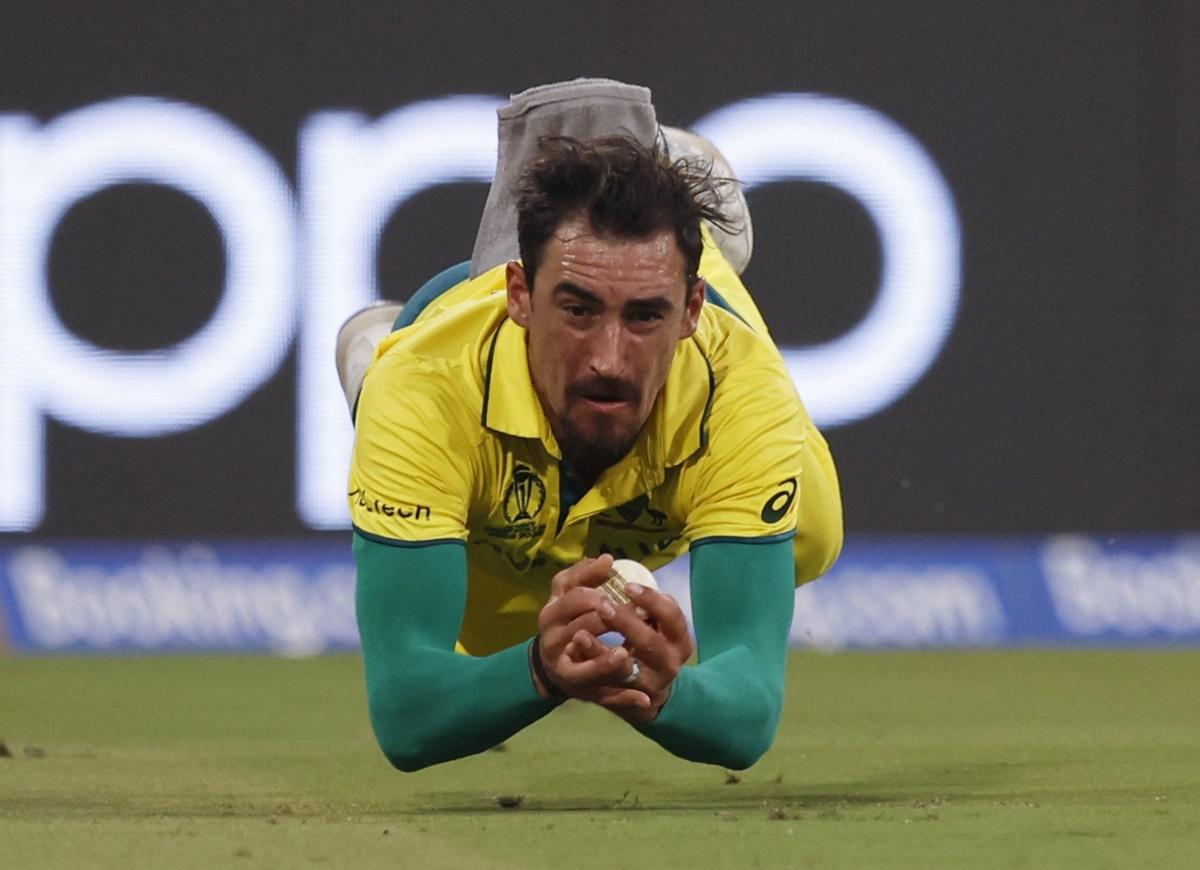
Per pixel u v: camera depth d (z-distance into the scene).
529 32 42.25
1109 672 39.31
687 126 42.31
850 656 43.50
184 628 43.66
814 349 42.59
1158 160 42.94
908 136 42.59
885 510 43.41
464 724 15.23
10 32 42.12
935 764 22.30
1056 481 43.34
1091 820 16.23
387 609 15.79
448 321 16.31
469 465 16.09
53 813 17.45
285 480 43.16
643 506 16.52
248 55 42.28
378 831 15.45
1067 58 42.78
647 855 14.05
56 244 42.31
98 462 42.81
